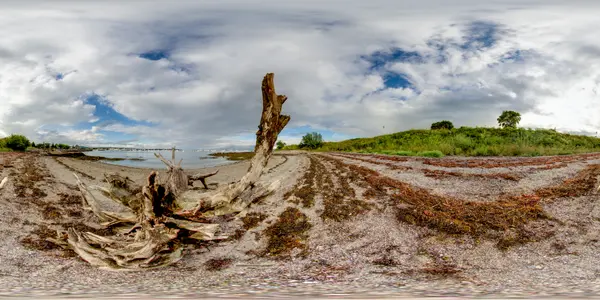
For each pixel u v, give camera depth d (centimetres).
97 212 947
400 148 3638
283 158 2714
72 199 1252
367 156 2555
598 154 2472
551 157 2281
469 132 4234
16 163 1870
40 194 1258
